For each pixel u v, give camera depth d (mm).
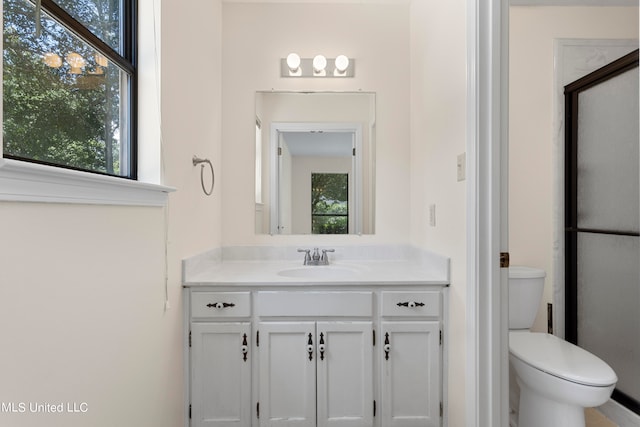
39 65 817
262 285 1625
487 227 1326
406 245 2238
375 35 2230
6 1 715
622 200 1915
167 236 1382
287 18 2217
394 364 1644
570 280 2127
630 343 1882
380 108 2244
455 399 1537
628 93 1877
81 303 866
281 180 2244
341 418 1644
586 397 1355
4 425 654
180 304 1557
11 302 665
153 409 1279
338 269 1986
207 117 1894
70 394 830
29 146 789
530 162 2143
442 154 1686
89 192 879
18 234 678
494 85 1313
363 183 2258
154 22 1305
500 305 1332
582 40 2129
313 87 2230
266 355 1636
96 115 1067
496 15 1312
